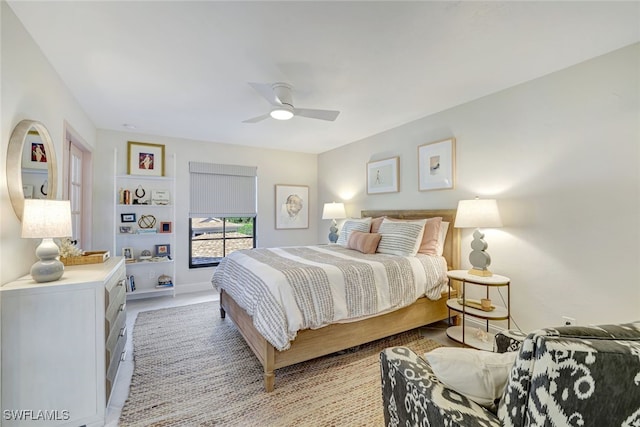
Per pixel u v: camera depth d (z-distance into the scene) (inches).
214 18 66.3
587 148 86.5
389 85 102.6
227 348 101.8
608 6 63.1
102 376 65.2
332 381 82.0
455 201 124.4
